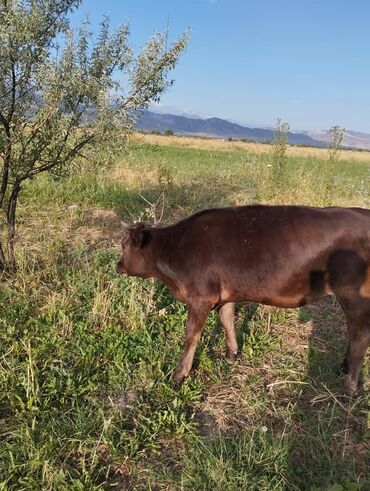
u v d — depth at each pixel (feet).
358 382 7.14
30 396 6.15
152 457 5.64
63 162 9.01
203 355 7.51
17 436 5.55
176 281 7.00
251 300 6.77
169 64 8.91
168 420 6.06
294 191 18.29
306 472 5.43
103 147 9.02
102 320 8.32
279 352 8.02
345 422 6.32
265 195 17.85
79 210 14.87
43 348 7.23
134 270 7.58
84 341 7.69
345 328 9.06
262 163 22.38
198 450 5.59
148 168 21.90
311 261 6.32
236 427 6.20
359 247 6.29
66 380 6.65
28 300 8.66
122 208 15.57
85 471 5.20
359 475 5.41
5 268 9.61
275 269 6.40
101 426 5.94
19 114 8.59
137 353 7.48
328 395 6.78
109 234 13.01
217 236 6.61
